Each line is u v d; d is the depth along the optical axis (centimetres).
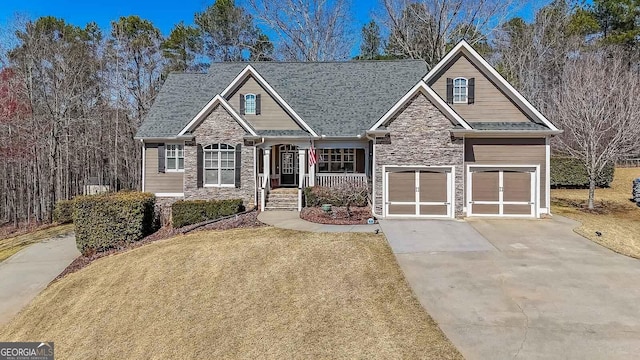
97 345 855
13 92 2691
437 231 1446
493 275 1024
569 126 2205
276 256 1195
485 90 1784
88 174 3547
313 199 1892
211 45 4266
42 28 3023
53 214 2531
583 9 3859
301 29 4000
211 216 1772
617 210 2098
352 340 745
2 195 2883
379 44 4259
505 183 1714
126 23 3906
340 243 1280
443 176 1659
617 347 689
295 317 847
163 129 2056
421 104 1644
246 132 1884
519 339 720
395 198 1669
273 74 2361
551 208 2067
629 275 1018
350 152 2138
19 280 1373
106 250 1578
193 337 817
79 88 3325
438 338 729
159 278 1118
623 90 2197
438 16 3453
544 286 952
